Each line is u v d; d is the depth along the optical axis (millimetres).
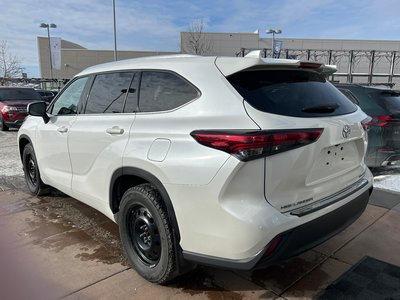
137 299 2756
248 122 2330
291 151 2352
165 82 2908
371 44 45156
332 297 2740
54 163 4266
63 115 4113
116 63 3604
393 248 3506
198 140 2455
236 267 2361
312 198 2572
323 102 2768
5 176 6371
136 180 3152
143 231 3025
